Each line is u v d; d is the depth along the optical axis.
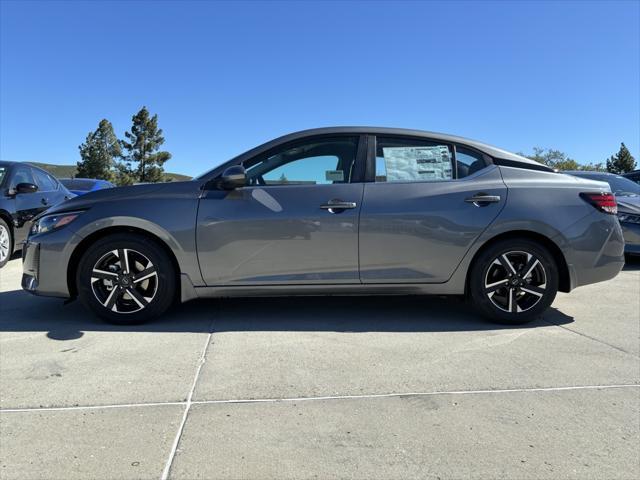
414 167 4.27
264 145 4.27
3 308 4.67
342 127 4.33
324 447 2.34
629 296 5.42
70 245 4.04
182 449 2.31
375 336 3.94
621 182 8.40
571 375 3.19
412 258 4.12
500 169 4.30
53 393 2.85
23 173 7.71
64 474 2.11
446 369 3.27
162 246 4.10
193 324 4.20
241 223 4.04
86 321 4.25
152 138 62.03
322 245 4.07
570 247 4.16
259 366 3.28
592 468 2.19
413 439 2.42
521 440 2.41
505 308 4.23
